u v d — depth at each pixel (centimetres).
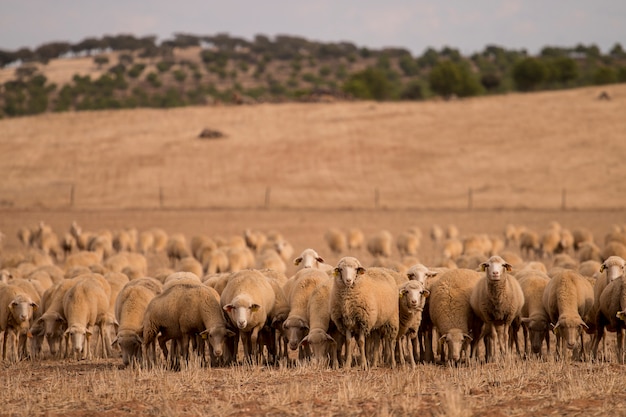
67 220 7975
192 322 2242
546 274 2677
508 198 9700
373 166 11481
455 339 2158
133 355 2284
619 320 2194
